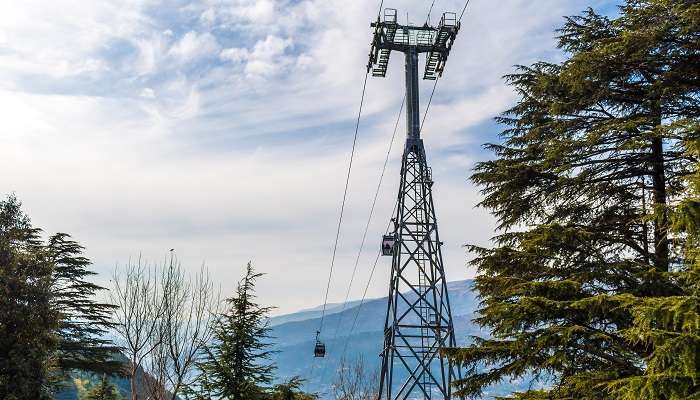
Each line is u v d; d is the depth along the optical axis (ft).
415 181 126.72
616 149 45.70
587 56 48.14
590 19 57.88
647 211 49.32
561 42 58.23
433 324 117.91
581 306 38.58
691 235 33.47
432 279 121.19
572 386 42.14
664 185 50.34
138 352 86.53
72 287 120.78
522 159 57.82
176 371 82.28
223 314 79.36
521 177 56.18
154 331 87.45
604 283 43.80
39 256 103.65
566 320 44.11
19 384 88.38
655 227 46.98
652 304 31.94
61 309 114.83
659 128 41.91
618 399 33.42
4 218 100.68
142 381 86.53
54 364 99.91
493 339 47.65
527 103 59.62
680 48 47.06
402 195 125.49
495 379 47.26
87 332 119.55
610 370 41.60
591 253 45.83
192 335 86.79
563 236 44.93
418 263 121.80
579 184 53.67
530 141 58.13
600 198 54.54
